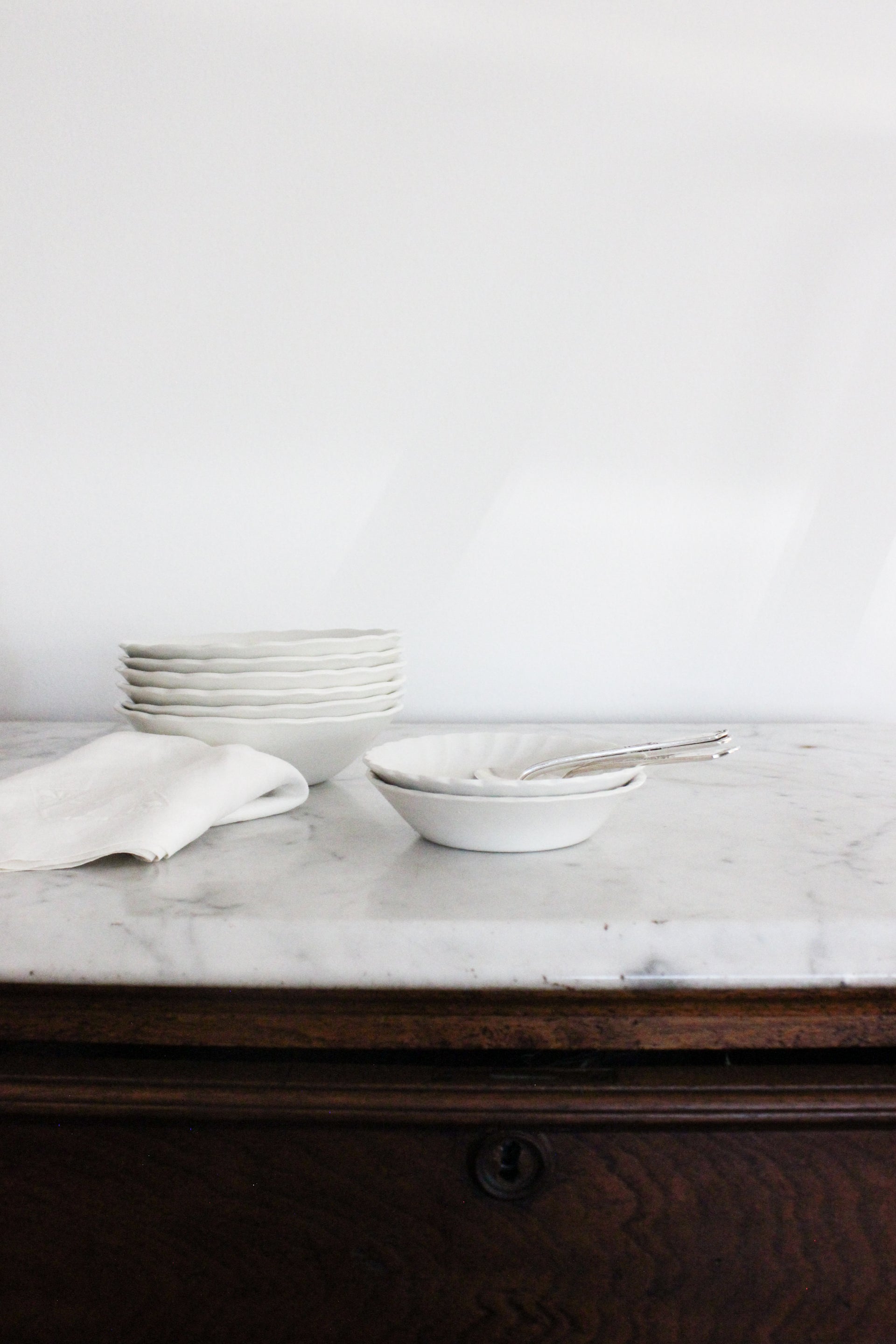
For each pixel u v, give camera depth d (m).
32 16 1.17
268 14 1.18
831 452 1.26
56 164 1.19
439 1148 0.54
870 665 1.29
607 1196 0.54
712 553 1.27
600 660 1.28
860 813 0.81
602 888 0.60
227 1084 0.54
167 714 0.79
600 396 1.24
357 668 0.81
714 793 0.88
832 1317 0.54
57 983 0.55
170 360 1.22
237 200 1.20
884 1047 0.58
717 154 1.22
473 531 1.25
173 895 0.59
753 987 0.55
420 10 1.19
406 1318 0.54
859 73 1.22
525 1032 0.54
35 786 0.71
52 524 1.24
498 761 0.77
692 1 1.21
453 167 1.21
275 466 1.23
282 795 0.79
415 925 0.55
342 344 1.22
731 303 1.24
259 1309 0.54
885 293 1.24
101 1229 0.54
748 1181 0.54
